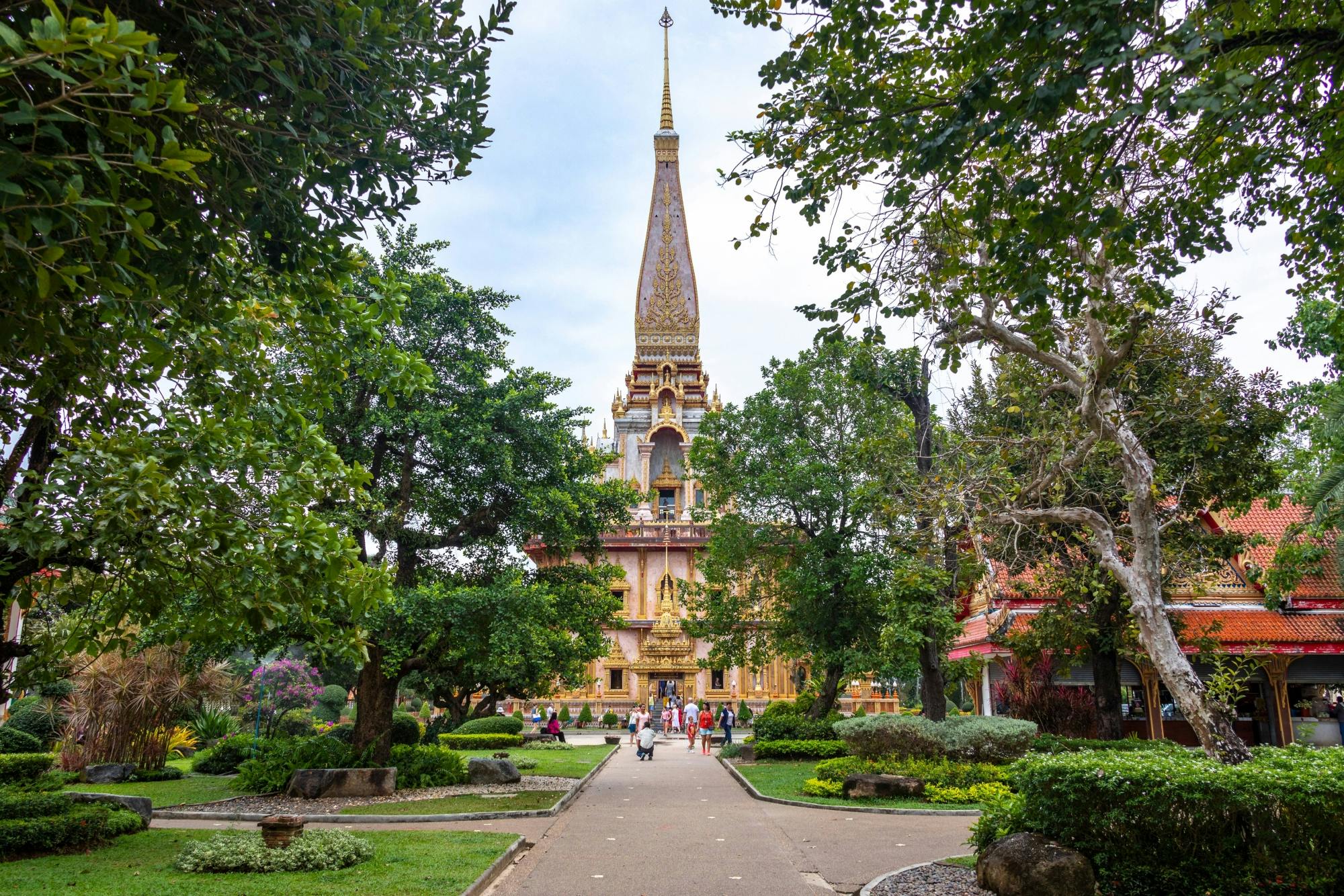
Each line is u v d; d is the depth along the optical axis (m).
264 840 11.62
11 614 21.36
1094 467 18.02
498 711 61.59
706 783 25.25
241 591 9.25
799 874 12.05
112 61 5.18
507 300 23.53
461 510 23.27
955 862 11.68
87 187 6.67
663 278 78.88
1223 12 8.13
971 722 21.17
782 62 9.35
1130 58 6.30
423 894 9.77
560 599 24.58
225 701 32.41
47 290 5.50
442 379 22.42
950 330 13.59
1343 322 12.51
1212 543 24.34
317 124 8.14
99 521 8.80
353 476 10.47
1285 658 28.91
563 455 23.78
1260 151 9.04
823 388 31.39
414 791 20.97
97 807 13.91
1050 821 9.84
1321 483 23.75
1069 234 8.25
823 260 10.05
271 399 10.93
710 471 33.62
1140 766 9.45
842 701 56.00
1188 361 20.27
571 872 12.10
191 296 7.82
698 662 59.22
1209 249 9.88
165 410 10.38
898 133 8.60
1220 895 8.66
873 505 20.03
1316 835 8.52
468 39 9.05
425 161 9.16
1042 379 16.55
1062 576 23.34
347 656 10.29
